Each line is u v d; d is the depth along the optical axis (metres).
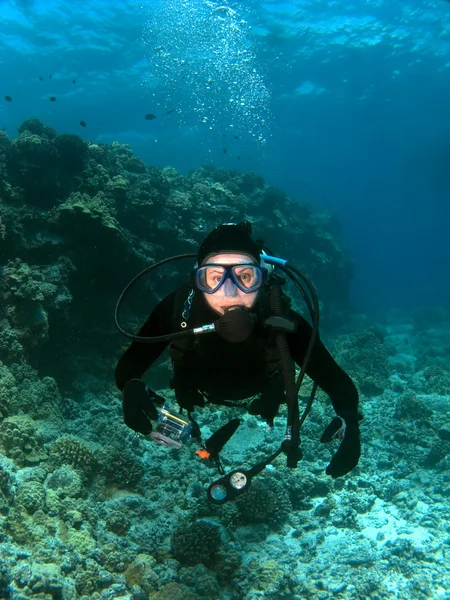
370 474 3.81
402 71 19.08
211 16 15.38
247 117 20.16
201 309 1.19
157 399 1.30
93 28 16.86
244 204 7.55
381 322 11.63
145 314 5.23
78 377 4.40
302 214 9.20
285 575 2.39
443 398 5.33
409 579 2.55
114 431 3.60
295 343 1.25
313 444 3.88
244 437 3.95
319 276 9.00
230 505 2.93
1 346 3.56
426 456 3.94
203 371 1.27
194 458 3.55
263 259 1.35
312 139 27.44
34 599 1.88
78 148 4.92
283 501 3.05
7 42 17.33
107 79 19.67
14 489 2.54
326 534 2.96
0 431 2.94
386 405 5.13
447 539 2.89
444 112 22.86
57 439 3.11
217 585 2.31
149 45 17.44
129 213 5.16
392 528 3.08
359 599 2.40
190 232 6.04
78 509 2.62
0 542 2.14
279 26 16.56
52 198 4.75
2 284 3.80
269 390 1.38
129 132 23.67
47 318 3.89
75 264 4.41
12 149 4.70
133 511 2.81
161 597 2.16
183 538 2.52
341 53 18.06
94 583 2.18
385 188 40.00
